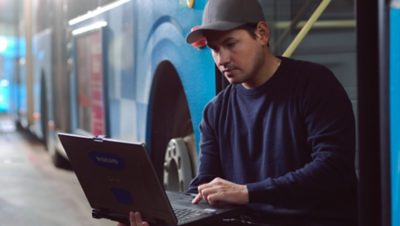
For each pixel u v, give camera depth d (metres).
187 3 3.34
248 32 2.32
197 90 3.27
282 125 2.34
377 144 1.82
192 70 3.32
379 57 1.76
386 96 1.74
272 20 4.13
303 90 2.32
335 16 4.36
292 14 4.13
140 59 4.20
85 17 5.74
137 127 4.31
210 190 2.32
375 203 1.84
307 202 2.36
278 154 2.35
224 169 2.53
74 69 6.38
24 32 11.28
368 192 1.84
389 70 1.73
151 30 3.93
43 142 11.27
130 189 2.20
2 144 12.27
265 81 2.39
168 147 3.93
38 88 9.59
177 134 3.99
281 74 2.37
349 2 4.34
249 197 2.26
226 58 2.32
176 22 3.52
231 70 2.33
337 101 2.29
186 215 2.22
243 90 2.46
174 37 3.55
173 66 3.64
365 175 1.84
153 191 2.09
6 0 18.97
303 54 4.32
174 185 3.90
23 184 7.48
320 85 2.30
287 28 4.13
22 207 6.16
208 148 2.58
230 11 2.29
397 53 1.73
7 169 8.71
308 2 4.07
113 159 2.18
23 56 11.76
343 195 2.38
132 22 4.34
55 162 8.71
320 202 2.36
